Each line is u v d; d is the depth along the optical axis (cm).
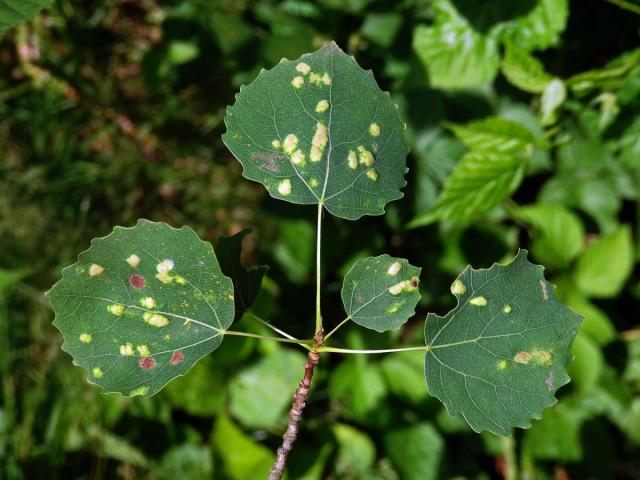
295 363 52
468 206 42
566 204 51
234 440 52
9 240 60
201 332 27
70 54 61
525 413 26
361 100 27
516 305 26
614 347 54
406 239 54
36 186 61
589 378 49
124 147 63
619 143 42
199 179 63
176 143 63
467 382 26
